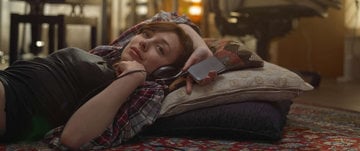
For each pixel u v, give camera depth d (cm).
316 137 129
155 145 113
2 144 111
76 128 103
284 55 410
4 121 109
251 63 131
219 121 120
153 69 125
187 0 411
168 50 124
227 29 315
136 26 151
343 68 415
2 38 438
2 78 112
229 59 129
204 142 118
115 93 109
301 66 418
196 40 136
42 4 317
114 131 112
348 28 402
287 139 125
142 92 120
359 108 214
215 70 125
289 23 305
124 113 115
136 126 116
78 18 296
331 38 418
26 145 111
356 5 361
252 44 369
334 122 162
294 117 170
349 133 139
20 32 398
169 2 437
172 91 126
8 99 108
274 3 278
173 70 127
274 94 128
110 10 413
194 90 122
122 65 116
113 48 140
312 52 418
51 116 113
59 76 116
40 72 115
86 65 118
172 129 123
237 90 123
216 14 316
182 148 110
